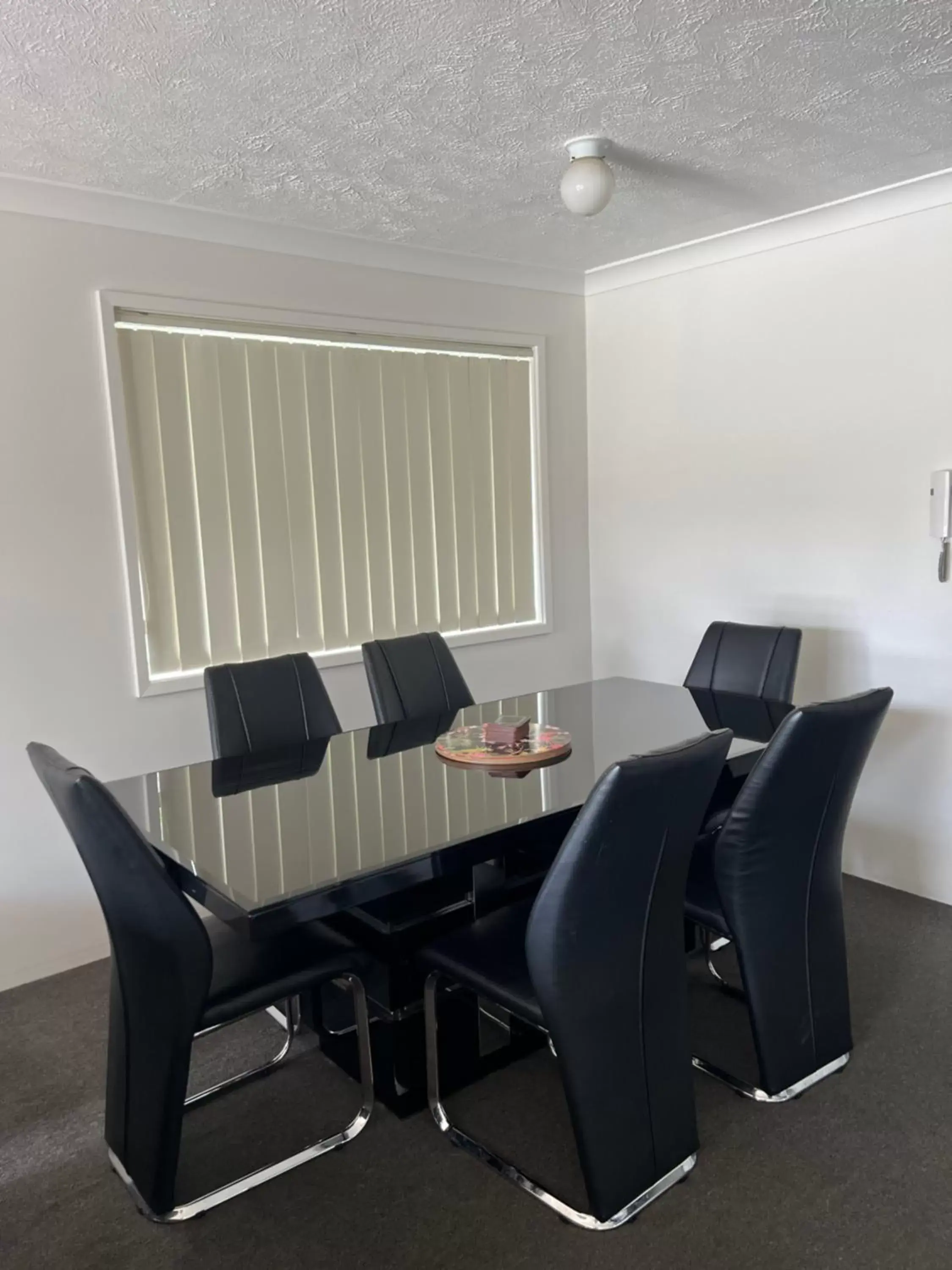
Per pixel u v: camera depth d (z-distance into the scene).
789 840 1.99
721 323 3.61
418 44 1.87
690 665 3.95
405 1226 1.79
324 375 3.38
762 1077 2.09
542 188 2.80
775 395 3.46
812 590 3.43
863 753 2.02
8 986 2.79
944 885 3.13
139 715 3.00
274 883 1.63
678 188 2.87
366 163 2.54
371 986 2.10
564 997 1.63
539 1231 1.76
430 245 3.42
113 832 1.57
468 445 3.87
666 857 1.68
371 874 1.67
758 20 1.82
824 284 3.25
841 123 2.37
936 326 2.96
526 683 4.17
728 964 2.74
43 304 2.71
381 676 3.00
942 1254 1.67
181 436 3.05
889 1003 2.49
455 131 2.33
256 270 3.14
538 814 1.91
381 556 3.61
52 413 2.75
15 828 2.77
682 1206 1.81
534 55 1.94
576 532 4.29
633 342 3.98
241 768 2.39
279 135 2.32
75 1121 2.14
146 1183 1.81
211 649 3.19
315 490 3.40
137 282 2.88
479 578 3.97
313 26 1.78
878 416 3.15
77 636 2.85
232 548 3.21
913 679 3.15
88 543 2.85
